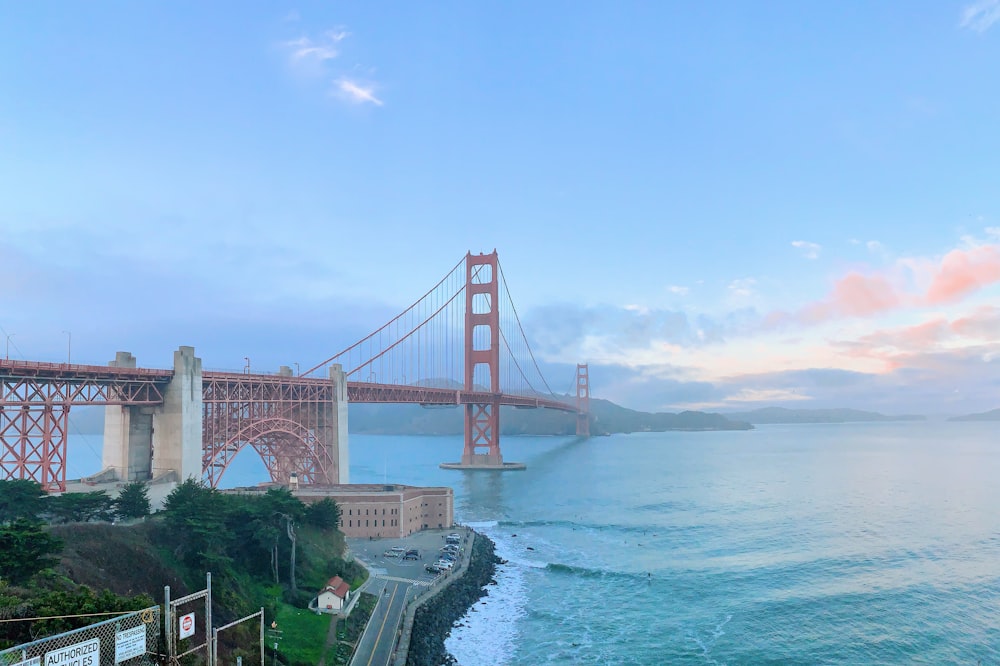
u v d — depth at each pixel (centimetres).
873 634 8200
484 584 10356
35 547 4872
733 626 8550
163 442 10219
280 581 7912
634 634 8319
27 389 8544
